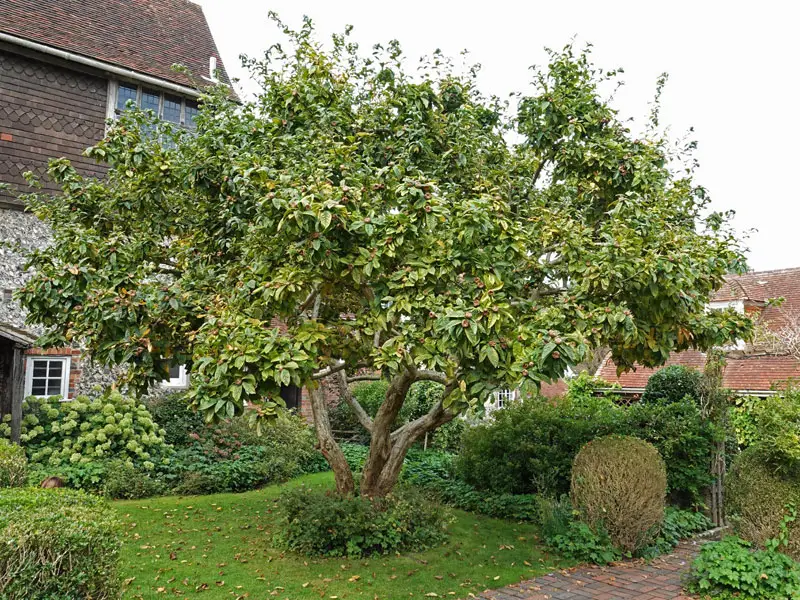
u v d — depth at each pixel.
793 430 7.26
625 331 5.16
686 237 6.24
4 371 10.71
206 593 5.67
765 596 5.96
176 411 11.91
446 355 5.31
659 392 10.70
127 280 5.78
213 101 7.66
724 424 9.67
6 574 3.77
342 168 5.82
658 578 6.72
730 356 11.29
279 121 7.23
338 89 7.39
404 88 7.48
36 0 12.72
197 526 7.94
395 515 7.27
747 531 7.08
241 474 10.62
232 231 6.80
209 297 6.26
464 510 9.67
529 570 6.79
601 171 7.09
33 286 5.87
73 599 3.94
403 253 5.27
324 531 6.95
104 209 7.11
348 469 8.05
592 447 8.04
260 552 6.93
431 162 7.18
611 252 5.50
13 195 11.24
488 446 10.15
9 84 11.52
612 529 7.53
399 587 6.04
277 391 4.71
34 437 10.17
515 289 6.10
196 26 15.98
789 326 13.10
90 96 12.47
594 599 6.05
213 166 6.65
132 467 9.88
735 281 15.22
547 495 9.24
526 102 7.66
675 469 9.25
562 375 4.59
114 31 13.66
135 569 6.20
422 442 14.60
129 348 5.72
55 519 4.13
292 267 5.26
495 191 6.27
